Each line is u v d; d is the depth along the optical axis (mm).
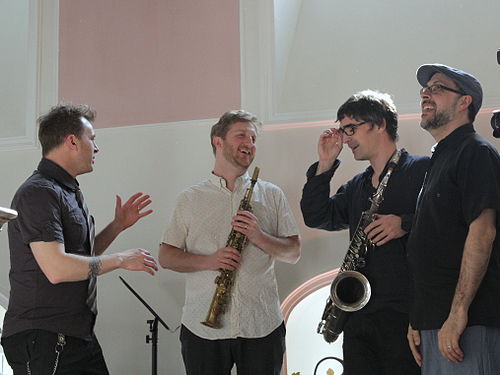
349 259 3168
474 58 4516
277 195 3686
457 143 2773
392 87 4551
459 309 2492
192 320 3406
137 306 4570
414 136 4348
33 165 4902
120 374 4523
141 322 4551
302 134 4516
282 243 3498
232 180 3643
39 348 3029
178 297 4527
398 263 3045
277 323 3447
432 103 2914
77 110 3355
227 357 3346
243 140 3623
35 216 3041
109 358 4555
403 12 4754
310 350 4836
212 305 3352
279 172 4492
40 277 3078
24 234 3041
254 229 3406
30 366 3031
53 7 5074
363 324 3055
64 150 3275
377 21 4781
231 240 3463
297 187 4457
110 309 4602
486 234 2516
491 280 2584
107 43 4961
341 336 4812
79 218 3213
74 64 4980
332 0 4891
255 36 4703
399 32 4719
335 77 4695
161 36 4887
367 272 3111
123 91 4875
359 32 4789
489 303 2549
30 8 5086
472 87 2891
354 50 4750
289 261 3592
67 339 3092
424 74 3018
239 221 3434
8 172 4922
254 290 3414
